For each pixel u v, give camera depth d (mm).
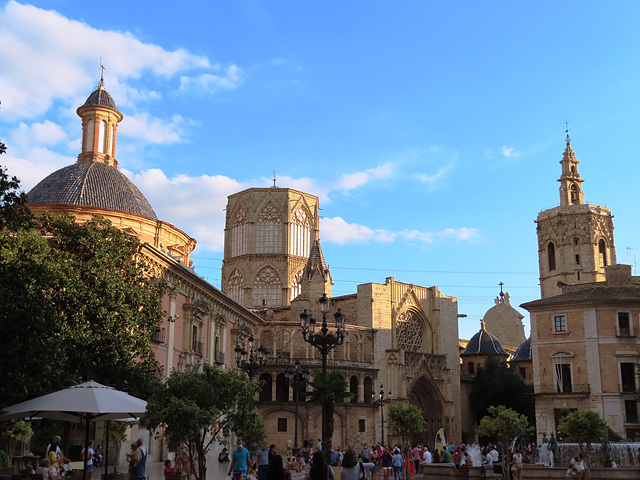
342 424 98438
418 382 113750
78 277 38688
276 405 95250
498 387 117625
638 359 76875
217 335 71938
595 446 58000
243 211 133625
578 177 156500
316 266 113875
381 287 111188
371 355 106438
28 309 25266
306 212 134500
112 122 70562
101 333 38656
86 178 62906
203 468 33281
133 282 42375
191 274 60625
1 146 23797
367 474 54250
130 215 59344
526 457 65562
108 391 24891
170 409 31906
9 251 34906
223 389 35531
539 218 156000
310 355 100000
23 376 25375
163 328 55531
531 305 86875
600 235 149125
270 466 16672
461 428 118375
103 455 47938
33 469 30094
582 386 81812
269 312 115188
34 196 61656
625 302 82188
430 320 119000
